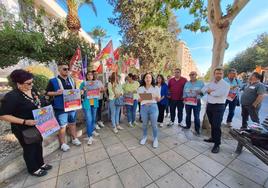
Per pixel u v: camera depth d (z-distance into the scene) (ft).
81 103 11.21
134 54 38.63
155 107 10.93
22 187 7.10
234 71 14.69
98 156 9.69
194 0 16.06
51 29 18.42
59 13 35.60
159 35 39.99
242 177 7.67
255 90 12.71
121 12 34.04
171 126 15.46
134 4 31.04
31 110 7.34
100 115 15.38
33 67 19.88
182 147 10.83
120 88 14.30
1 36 13.92
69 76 10.55
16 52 15.25
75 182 7.39
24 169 8.35
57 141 10.57
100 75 19.62
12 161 7.88
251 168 8.38
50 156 9.71
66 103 9.86
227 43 12.97
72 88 10.34
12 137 10.87
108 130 14.42
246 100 13.26
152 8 17.22
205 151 10.26
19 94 7.06
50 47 17.62
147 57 39.68
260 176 7.73
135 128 15.05
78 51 12.57
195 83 13.07
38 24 17.12
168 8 16.62
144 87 11.12
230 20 12.22
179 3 15.24
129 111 15.42
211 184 7.20
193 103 12.97
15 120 6.73
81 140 12.12
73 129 11.20
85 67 16.42
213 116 10.33
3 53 14.88
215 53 12.94
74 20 25.04
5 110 6.61
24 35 14.32
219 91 9.97
